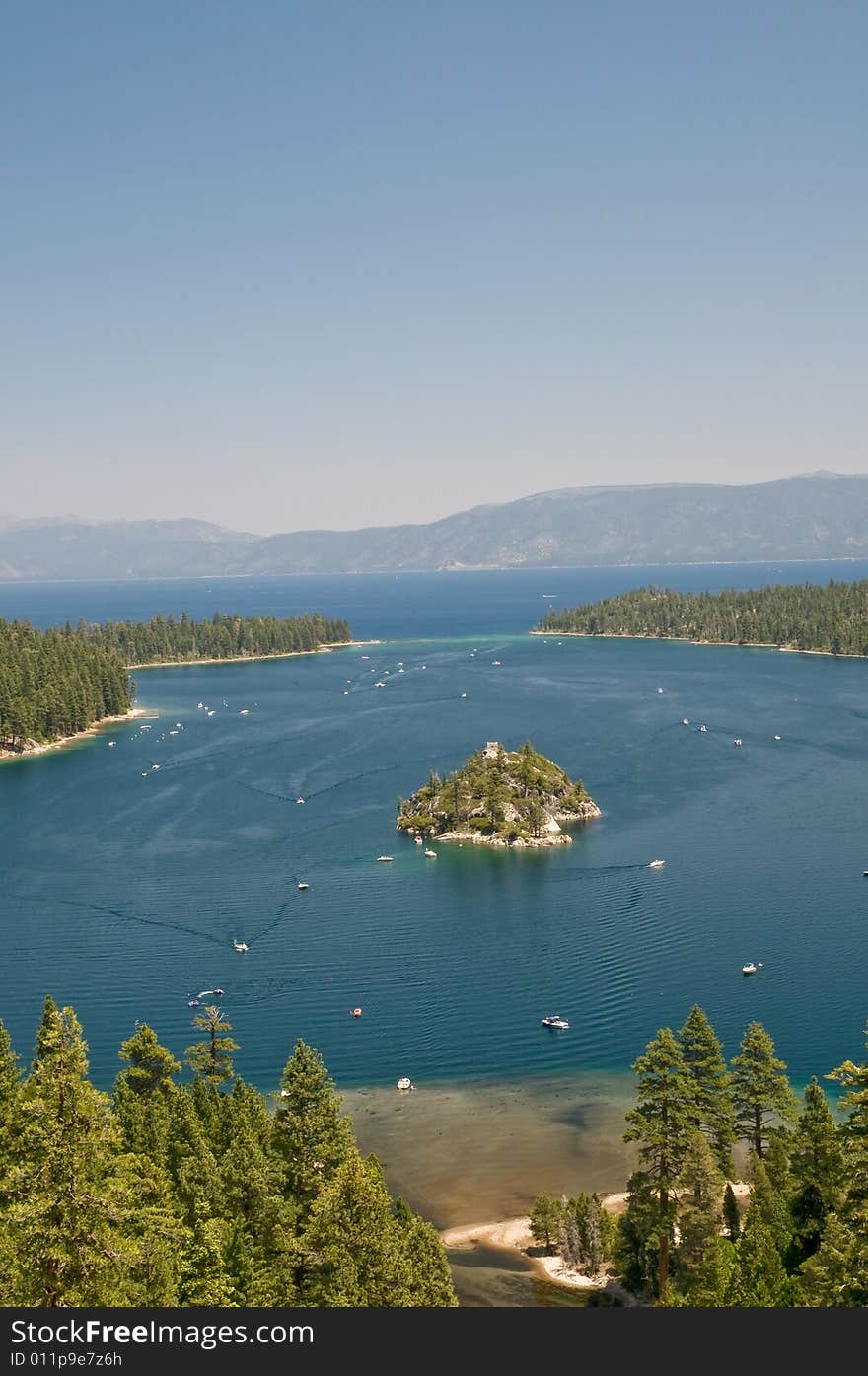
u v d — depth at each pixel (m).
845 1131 57.38
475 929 144.88
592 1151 92.25
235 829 199.38
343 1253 55.09
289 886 165.00
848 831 187.25
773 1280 58.44
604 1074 105.81
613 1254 75.12
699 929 142.12
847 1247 52.91
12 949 138.38
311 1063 71.38
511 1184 87.62
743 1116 84.31
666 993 122.62
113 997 123.56
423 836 193.75
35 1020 116.50
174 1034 114.00
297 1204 66.31
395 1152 92.69
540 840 186.75
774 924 142.88
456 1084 104.44
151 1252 47.34
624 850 180.62
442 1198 85.62
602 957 134.12
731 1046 108.56
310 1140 69.31
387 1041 112.94
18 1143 45.06
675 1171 70.94
